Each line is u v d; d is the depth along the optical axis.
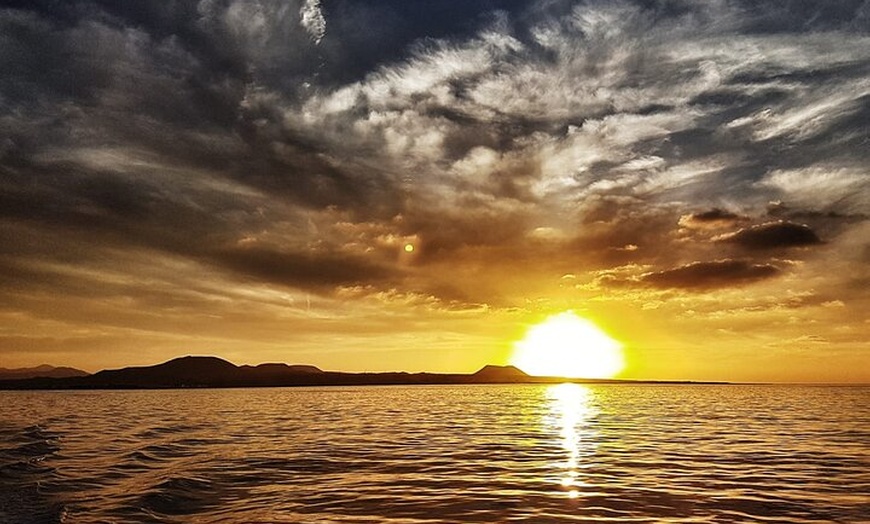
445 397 124.88
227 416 65.62
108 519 18.33
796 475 25.39
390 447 35.72
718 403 93.44
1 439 42.41
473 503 20.09
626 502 20.19
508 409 77.69
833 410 73.38
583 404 91.19
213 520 18.14
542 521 17.77
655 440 39.28
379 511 19.08
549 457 31.08
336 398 121.00
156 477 25.53
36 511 19.45
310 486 23.30
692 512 18.83
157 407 87.38
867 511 18.97
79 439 41.59
